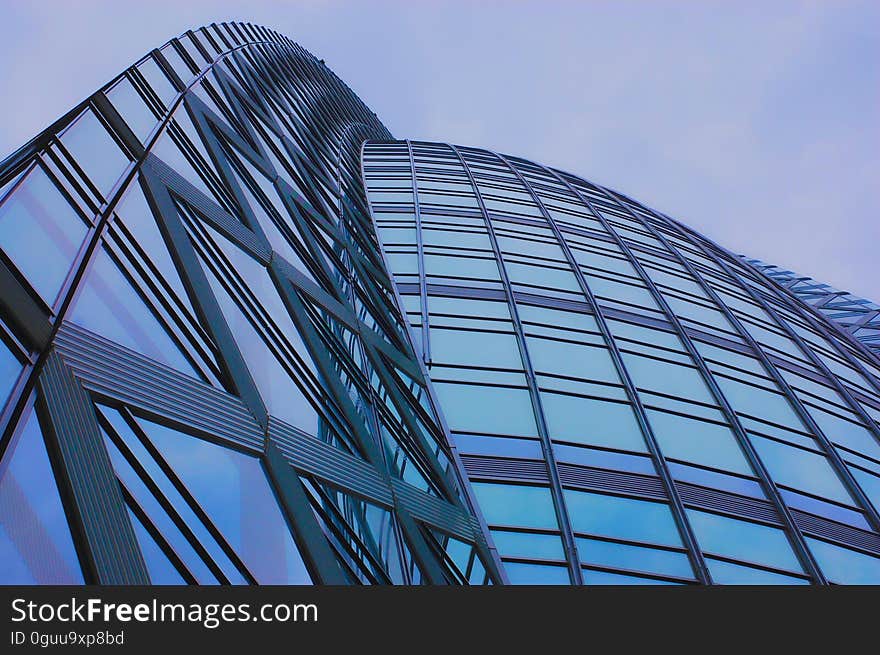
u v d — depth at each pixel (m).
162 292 9.57
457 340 23.59
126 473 6.70
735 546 18.42
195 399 8.62
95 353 7.35
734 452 21.73
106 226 9.22
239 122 21.66
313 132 38.25
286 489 9.34
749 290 34.69
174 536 6.82
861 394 28.38
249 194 16.83
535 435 20.36
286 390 11.34
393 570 11.10
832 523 20.30
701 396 23.73
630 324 26.62
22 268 7.08
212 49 28.25
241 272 12.78
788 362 28.00
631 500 18.97
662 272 32.38
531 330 24.66
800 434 23.66
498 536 17.23
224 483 8.22
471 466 19.00
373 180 38.88
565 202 39.66
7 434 5.65
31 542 5.27
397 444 15.47
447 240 30.27
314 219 22.16
